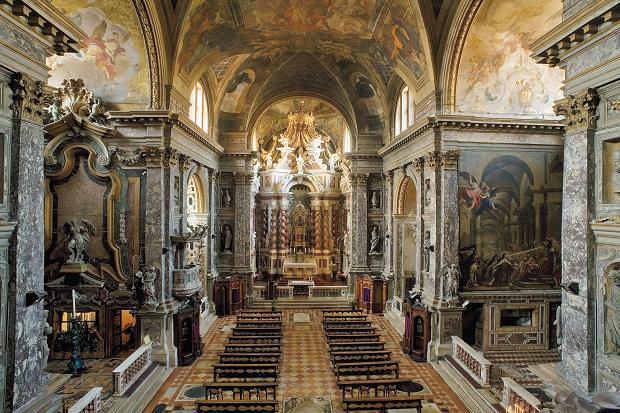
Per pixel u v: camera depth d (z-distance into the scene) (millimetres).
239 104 26062
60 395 8266
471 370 14156
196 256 22641
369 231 27031
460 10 14445
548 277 16375
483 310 16219
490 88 16141
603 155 7902
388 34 17750
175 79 16234
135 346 15742
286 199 36188
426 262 17703
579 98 8133
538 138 16469
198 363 16609
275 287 27547
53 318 15570
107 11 13820
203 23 16344
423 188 18203
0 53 6711
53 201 15477
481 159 16266
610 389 7547
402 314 22188
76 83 15109
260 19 17656
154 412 12312
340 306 26781
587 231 8023
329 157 36750
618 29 7199
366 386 12641
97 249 15570
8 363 7012
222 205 26969
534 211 16422
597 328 7941
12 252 7121
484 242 16250
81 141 15453
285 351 18109
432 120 15875
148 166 15500
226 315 24562
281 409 12477
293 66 24875
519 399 10273
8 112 7137
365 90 25359
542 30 14812
